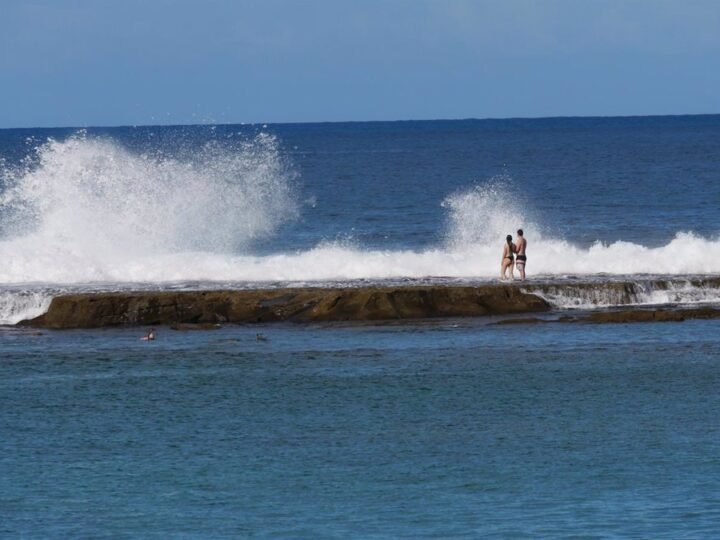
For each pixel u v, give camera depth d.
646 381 85.94
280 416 77.81
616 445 70.81
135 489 63.47
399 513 59.28
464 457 68.75
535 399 81.31
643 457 68.31
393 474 65.75
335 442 72.06
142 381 86.94
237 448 70.94
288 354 94.94
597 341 98.75
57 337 101.75
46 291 109.75
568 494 61.81
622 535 55.56
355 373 88.81
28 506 60.91
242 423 76.31
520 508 59.69
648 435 72.81
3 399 82.19
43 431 74.75
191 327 104.56
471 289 109.94
